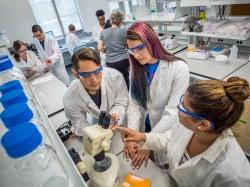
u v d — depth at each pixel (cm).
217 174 79
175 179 101
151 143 117
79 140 136
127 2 379
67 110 143
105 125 85
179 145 101
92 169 95
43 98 204
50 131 72
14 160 55
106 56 309
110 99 143
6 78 117
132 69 138
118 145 126
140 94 145
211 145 83
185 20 261
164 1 305
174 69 130
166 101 143
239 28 203
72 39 477
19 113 58
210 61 239
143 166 108
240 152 82
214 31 223
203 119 75
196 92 73
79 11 577
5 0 474
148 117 156
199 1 216
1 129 61
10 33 502
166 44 301
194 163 86
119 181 100
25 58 301
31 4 518
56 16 566
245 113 161
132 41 119
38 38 339
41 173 53
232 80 72
